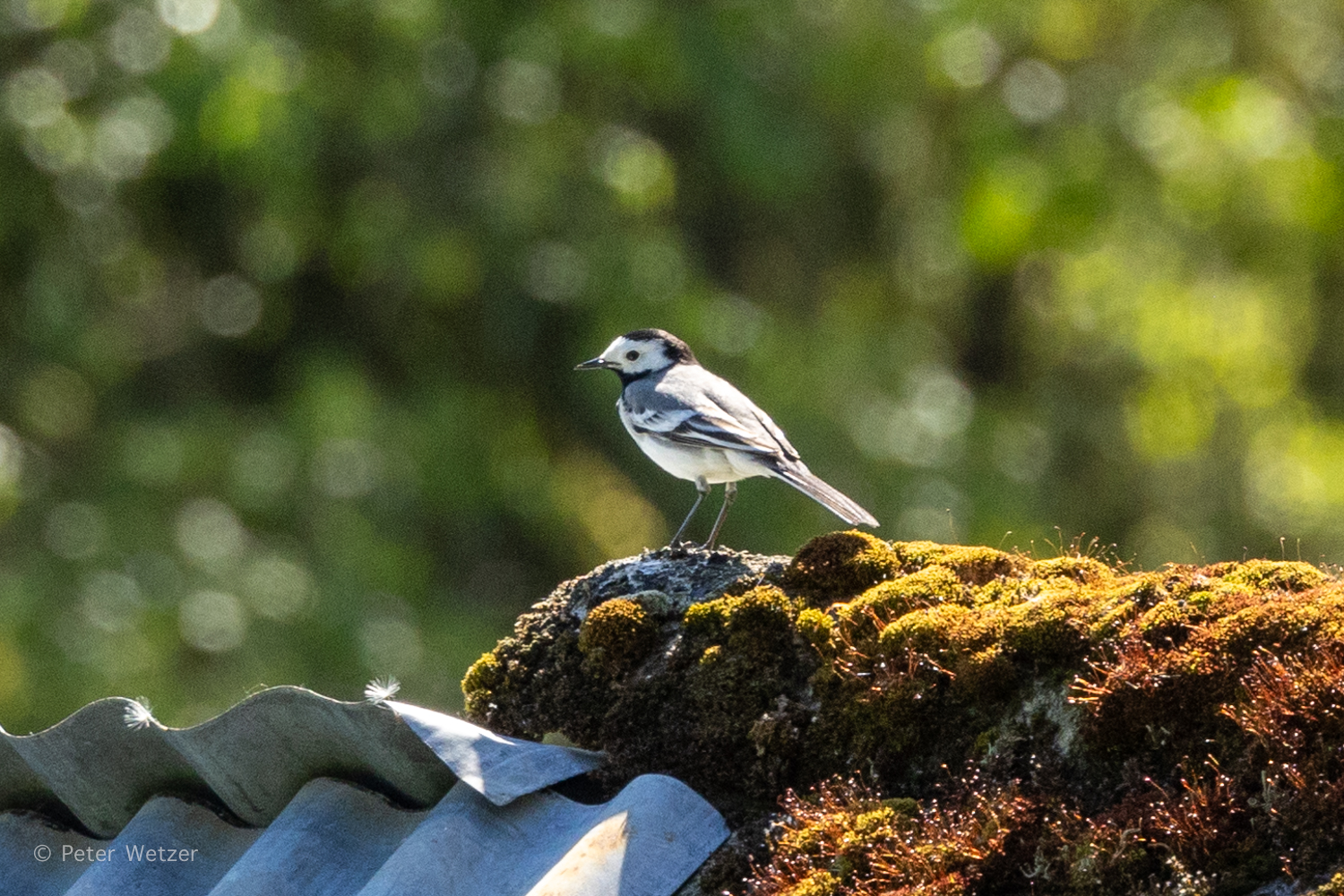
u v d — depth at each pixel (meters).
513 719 5.19
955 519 17.11
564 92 17.89
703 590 5.15
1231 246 19.17
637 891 4.21
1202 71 18.64
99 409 17.73
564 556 18.50
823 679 4.69
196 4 15.56
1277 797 3.83
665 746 4.88
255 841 4.75
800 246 19.67
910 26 17.23
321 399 16.75
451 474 17.30
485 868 4.38
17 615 15.70
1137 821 3.95
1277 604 4.15
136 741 5.02
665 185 17.06
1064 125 18.33
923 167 19.58
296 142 15.59
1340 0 19.53
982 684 4.42
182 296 18.66
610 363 9.15
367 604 16.22
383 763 4.67
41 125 16.22
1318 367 20.77
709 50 16.78
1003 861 4.07
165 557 16.03
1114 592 4.49
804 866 4.21
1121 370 20.36
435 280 17.23
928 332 19.77
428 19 16.22
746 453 7.64
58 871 5.36
